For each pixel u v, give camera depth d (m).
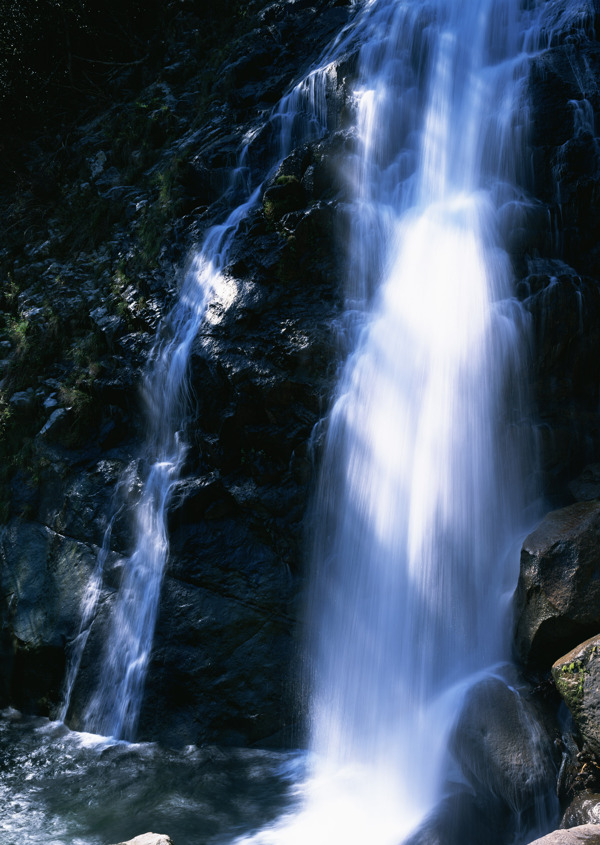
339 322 7.77
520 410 7.14
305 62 11.43
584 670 5.20
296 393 7.56
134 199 11.67
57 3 15.04
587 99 8.00
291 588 7.32
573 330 7.18
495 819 5.53
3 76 15.12
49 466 9.06
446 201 8.09
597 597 5.68
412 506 6.98
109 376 9.27
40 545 8.79
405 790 6.22
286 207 8.78
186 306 9.02
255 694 7.15
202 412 8.09
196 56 14.14
